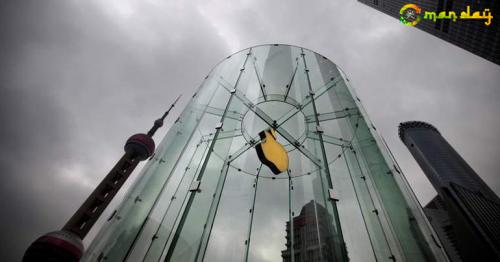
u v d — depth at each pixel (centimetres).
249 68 1290
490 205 15862
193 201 749
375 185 820
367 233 701
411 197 834
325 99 1137
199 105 1173
